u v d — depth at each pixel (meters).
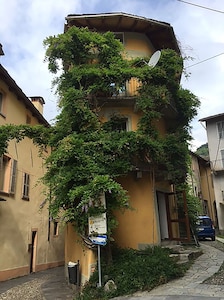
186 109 13.10
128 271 7.89
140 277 7.60
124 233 10.66
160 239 10.97
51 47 11.20
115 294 7.26
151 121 11.34
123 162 9.62
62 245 20.67
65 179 8.77
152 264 8.09
